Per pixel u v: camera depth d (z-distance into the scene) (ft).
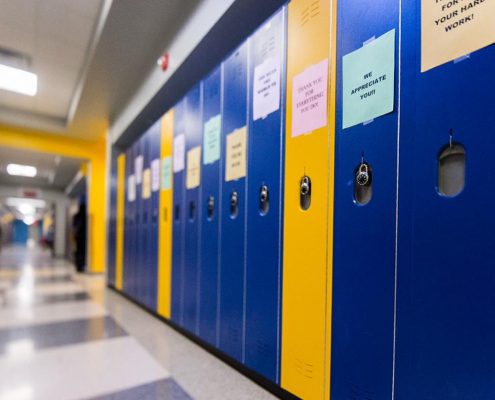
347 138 4.12
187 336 8.06
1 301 12.47
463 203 2.98
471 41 2.94
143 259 11.32
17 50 11.44
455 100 3.05
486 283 2.80
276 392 5.14
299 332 4.68
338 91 4.28
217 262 6.81
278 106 5.29
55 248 41.14
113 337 8.09
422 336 3.24
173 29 8.66
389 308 3.56
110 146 16.71
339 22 4.30
